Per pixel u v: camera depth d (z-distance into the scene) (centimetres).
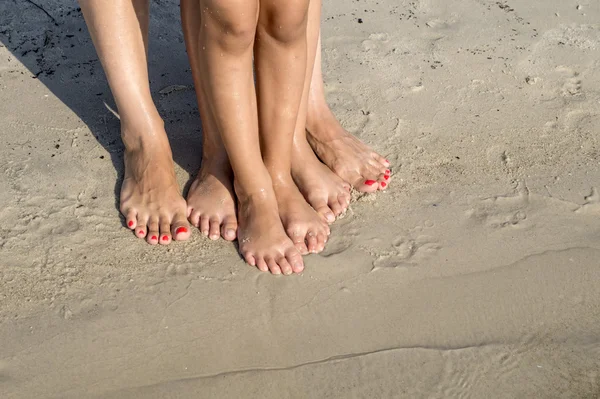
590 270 146
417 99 176
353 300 140
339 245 148
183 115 170
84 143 163
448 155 164
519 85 181
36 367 130
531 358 134
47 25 190
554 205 156
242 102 139
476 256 147
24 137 163
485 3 204
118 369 130
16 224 148
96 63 181
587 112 175
